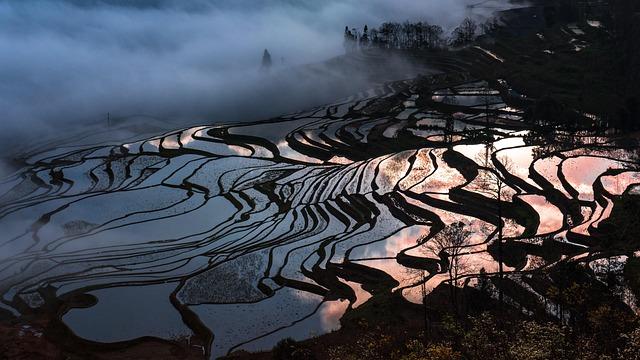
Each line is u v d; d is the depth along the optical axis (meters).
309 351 56.88
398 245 86.94
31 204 110.38
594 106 140.88
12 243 94.50
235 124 160.62
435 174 111.38
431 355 40.28
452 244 79.62
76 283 79.88
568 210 92.56
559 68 165.88
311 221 97.00
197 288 77.62
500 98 161.75
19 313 72.81
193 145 143.38
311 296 75.12
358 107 168.38
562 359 36.28
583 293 55.16
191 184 116.81
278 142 142.00
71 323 70.19
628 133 125.50
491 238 85.81
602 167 108.44
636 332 35.41
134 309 73.00
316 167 122.94
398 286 74.19
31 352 62.72
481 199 98.06
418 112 157.25
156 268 83.69
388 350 52.69
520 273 71.88
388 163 119.81
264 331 67.56
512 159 115.00
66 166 132.00
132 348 64.44
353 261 82.25
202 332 67.31
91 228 98.94
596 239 81.75
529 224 88.75
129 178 122.25
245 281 79.12
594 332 44.38
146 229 97.75
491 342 39.81
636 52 149.00
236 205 105.56
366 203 101.81
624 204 87.06
